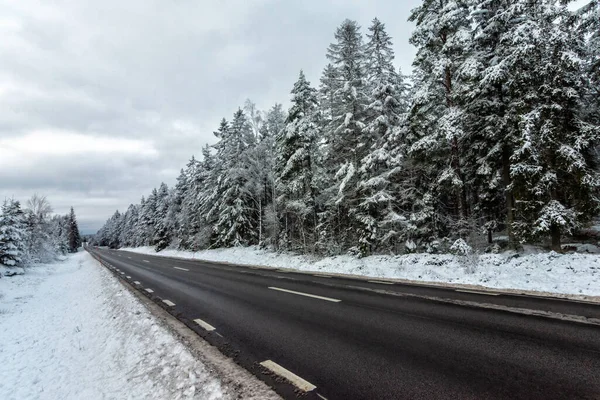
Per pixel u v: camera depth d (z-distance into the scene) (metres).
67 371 5.43
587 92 13.53
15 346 7.58
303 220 24.28
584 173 11.77
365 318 6.52
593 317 5.98
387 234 17.16
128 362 5.05
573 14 11.84
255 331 6.00
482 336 5.13
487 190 16.97
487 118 14.16
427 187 18.75
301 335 5.63
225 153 33.81
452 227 16.52
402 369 4.06
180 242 47.84
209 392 3.66
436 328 5.64
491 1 13.85
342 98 20.08
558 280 9.33
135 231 80.88
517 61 12.29
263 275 15.30
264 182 30.20
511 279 10.12
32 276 25.34
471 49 14.86
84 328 8.02
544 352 4.39
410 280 11.82
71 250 119.50
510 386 3.51
